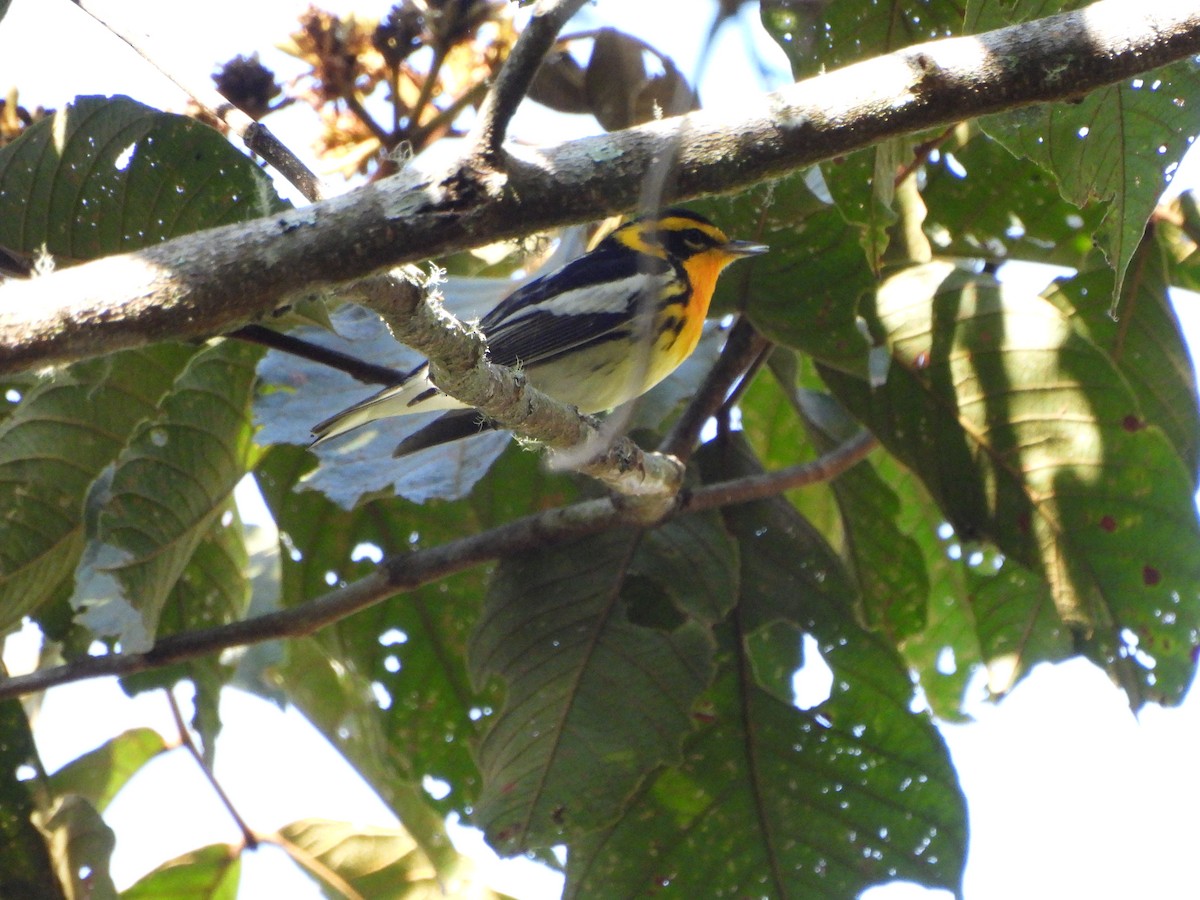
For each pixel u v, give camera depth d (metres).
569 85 9.05
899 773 8.54
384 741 9.34
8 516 8.06
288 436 7.79
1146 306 9.08
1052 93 5.05
